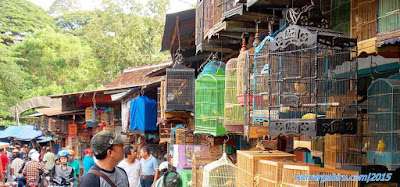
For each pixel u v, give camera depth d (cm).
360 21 537
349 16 581
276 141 772
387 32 481
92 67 2831
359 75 622
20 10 4272
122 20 2769
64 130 2073
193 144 1059
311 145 612
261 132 602
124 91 1405
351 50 481
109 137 352
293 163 490
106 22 2806
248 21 812
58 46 3466
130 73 1906
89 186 337
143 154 923
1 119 3072
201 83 847
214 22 873
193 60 1320
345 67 516
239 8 740
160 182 746
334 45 466
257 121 598
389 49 515
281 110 503
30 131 2598
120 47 2664
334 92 503
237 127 728
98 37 2819
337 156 531
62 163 954
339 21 601
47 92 3005
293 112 511
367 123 500
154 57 2505
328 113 489
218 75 844
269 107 504
